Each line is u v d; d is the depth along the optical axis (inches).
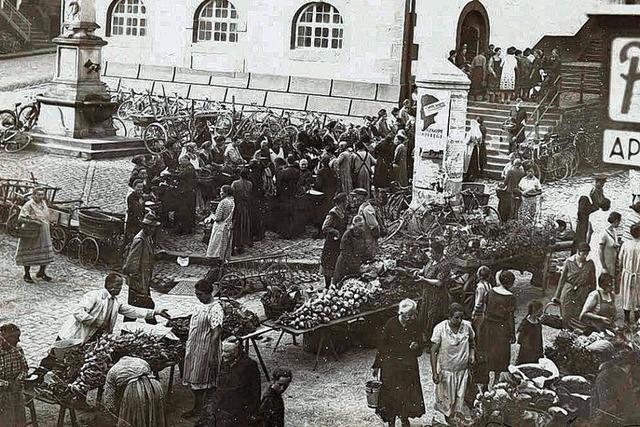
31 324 518.0
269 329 482.3
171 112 1031.0
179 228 699.4
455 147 682.2
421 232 645.3
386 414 408.5
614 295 490.0
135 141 940.0
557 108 727.7
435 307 501.4
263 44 1140.5
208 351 415.5
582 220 565.3
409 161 856.3
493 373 463.2
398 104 1079.0
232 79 1152.2
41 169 835.4
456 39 849.5
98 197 758.5
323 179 750.5
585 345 423.5
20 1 1077.1
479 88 802.2
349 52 1112.2
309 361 502.0
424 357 512.1
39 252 592.1
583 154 689.0
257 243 724.0
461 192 681.6
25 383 386.9
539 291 590.9
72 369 408.5
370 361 502.6
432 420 417.4
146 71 1174.3
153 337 418.3
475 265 546.9
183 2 1146.7
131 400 369.7
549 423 378.9
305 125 1019.9
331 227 596.7
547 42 741.9
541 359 412.5
